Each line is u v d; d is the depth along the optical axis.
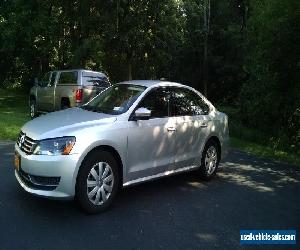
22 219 5.46
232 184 7.99
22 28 22.34
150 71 22.86
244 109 18.86
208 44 26.88
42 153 5.44
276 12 13.90
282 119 16.44
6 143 10.21
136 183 6.41
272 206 6.82
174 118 7.03
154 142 6.58
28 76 28.58
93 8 20.02
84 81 14.29
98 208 5.81
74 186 5.48
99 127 5.82
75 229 5.27
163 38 20.75
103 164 5.82
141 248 4.89
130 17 19.44
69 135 5.52
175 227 5.59
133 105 6.43
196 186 7.61
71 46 21.53
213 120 7.95
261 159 11.05
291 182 8.59
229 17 27.20
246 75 24.61
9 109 19.14
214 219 6.01
